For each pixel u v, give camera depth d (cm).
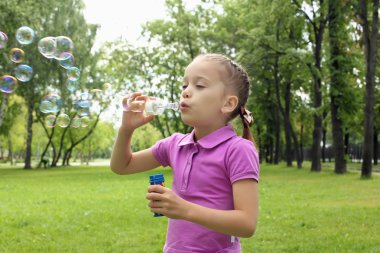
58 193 1402
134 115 237
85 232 731
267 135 3944
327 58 2111
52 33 2559
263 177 2052
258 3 2380
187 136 237
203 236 211
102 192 1427
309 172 2400
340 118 2127
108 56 3234
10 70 2191
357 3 1925
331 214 883
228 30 2903
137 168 247
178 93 3331
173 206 183
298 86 3073
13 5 2153
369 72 1769
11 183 1908
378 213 884
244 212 198
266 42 2300
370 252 567
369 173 1761
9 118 3500
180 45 3209
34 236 700
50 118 426
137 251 596
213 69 217
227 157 211
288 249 593
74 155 8606
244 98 230
